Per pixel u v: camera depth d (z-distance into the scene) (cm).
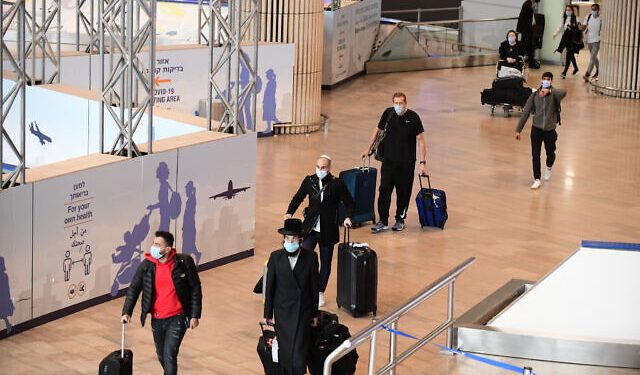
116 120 1695
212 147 1772
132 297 1302
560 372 1187
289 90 2755
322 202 1622
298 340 1310
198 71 2545
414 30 3791
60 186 1552
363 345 1516
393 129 1994
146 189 1681
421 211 2052
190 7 2923
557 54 4000
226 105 1881
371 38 3747
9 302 1509
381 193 2014
